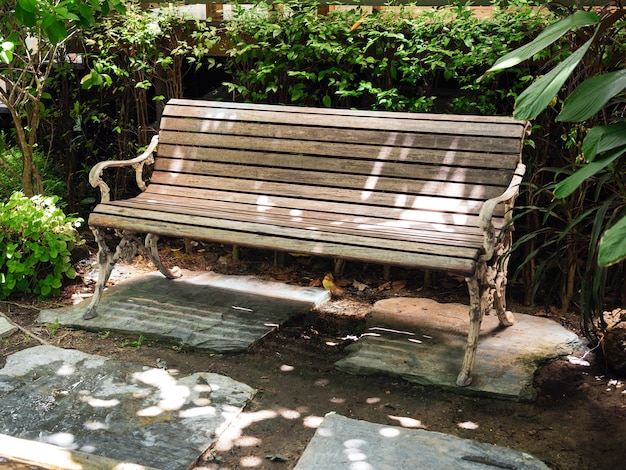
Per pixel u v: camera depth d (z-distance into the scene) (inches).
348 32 162.6
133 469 81.0
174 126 160.2
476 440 102.7
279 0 170.9
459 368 122.0
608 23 90.1
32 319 145.5
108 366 122.8
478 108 159.0
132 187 207.5
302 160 148.6
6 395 112.3
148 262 179.9
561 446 101.3
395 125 142.2
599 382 120.4
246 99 180.2
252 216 138.3
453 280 168.7
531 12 152.6
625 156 107.6
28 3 139.9
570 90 141.3
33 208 153.7
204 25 174.4
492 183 132.3
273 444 102.0
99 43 178.7
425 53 163.8
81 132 204.4
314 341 137.3
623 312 129.6
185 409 109.2
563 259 148.6
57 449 84.0
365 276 173.0
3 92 170.6
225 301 152.9
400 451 96.1
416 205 137.4
